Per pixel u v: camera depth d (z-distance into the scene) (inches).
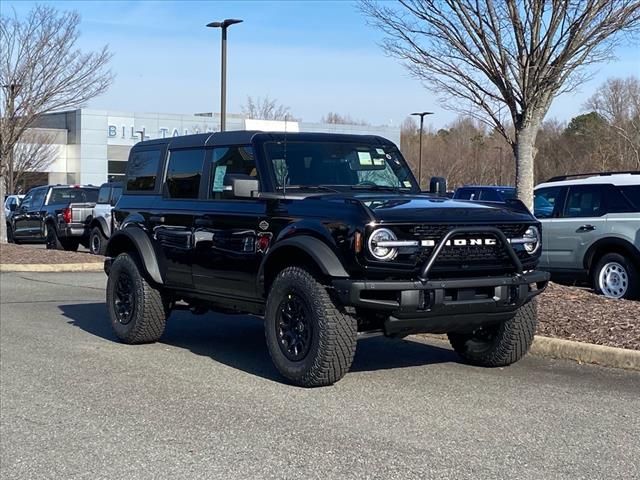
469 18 382.0
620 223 458.9
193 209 321.1
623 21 366.6
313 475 190.1
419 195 301.4
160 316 346.0
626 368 296.0
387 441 213.9
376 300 246.8
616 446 209.9
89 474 194.5
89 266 691.4
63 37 781.3
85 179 1972.2
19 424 235.1
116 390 271.6
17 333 380.5
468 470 192.2
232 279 299.7
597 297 390.6
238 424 230.8
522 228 271.4
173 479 189.8
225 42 950.4
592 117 1680.6
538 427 225.8
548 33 377.1
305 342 265.0
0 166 817.5
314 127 1688.0
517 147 405.7
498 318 270.8
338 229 252.8
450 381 279.9
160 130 2043.6
